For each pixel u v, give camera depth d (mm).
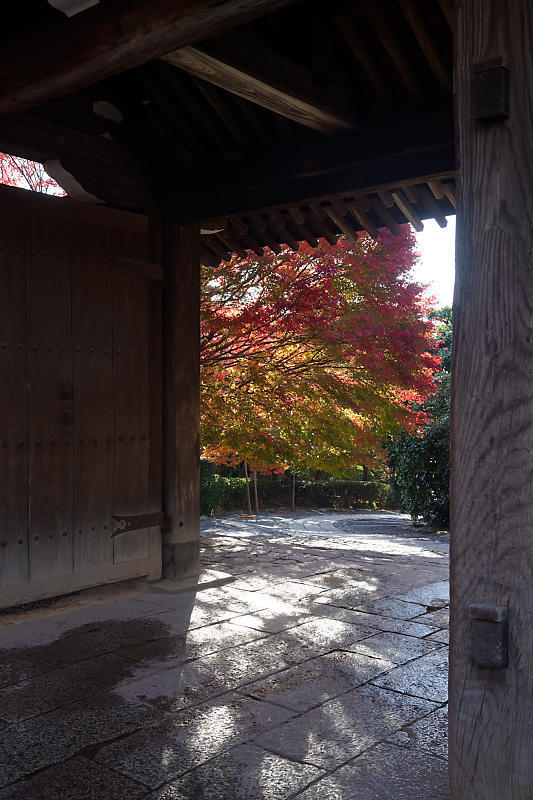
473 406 1865
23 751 2525
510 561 1807
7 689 3117
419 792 2244
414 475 13148
